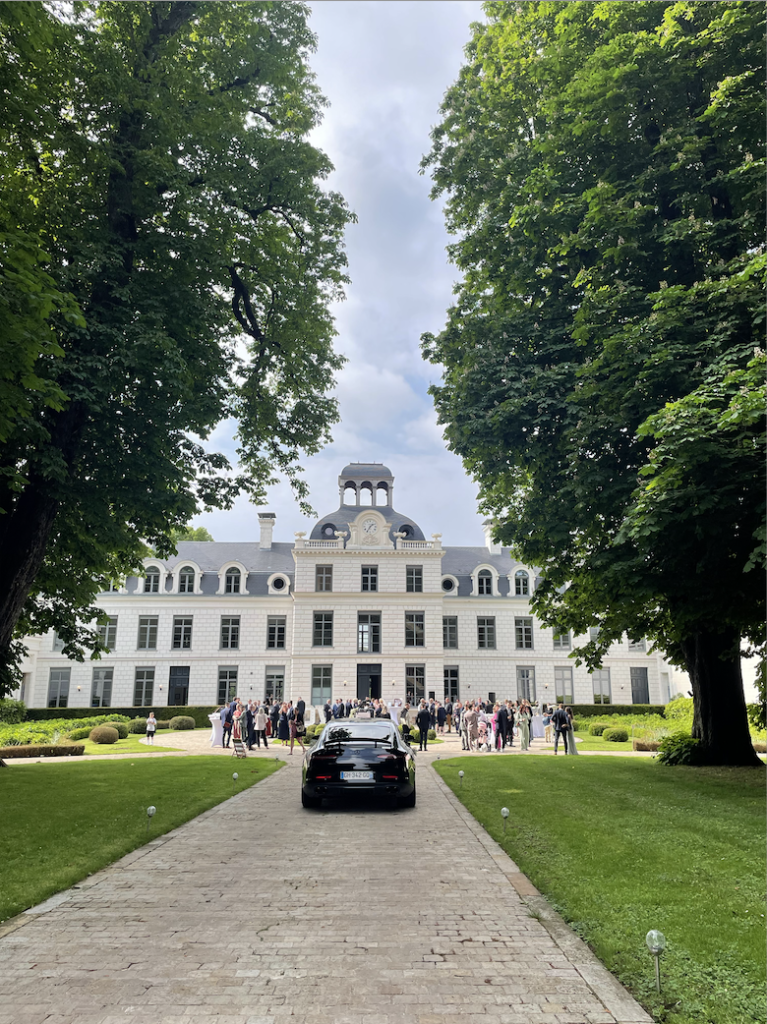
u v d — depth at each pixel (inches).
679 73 515.8
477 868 289.9
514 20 673.6
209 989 170.7
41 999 164.9
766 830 347.6
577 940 205.2
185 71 594.2
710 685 645.9
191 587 1877.5
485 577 1952.5
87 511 551.8
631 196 515.8
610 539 528.7
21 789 508.4
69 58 515.2
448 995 167.6
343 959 190.4
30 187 518.6
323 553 1798.7
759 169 466.6
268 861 303.1
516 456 586.9
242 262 695.7
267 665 1819.6
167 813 412.5
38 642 1792.6
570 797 462.3
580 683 1888.5
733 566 471.2
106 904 240.7
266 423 767.1
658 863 282.7
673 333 475.8
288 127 737.6
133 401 548.4
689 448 394.0
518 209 573.0
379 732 472.4
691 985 167.9
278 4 690.8
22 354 358.9
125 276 538.9
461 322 670.5
